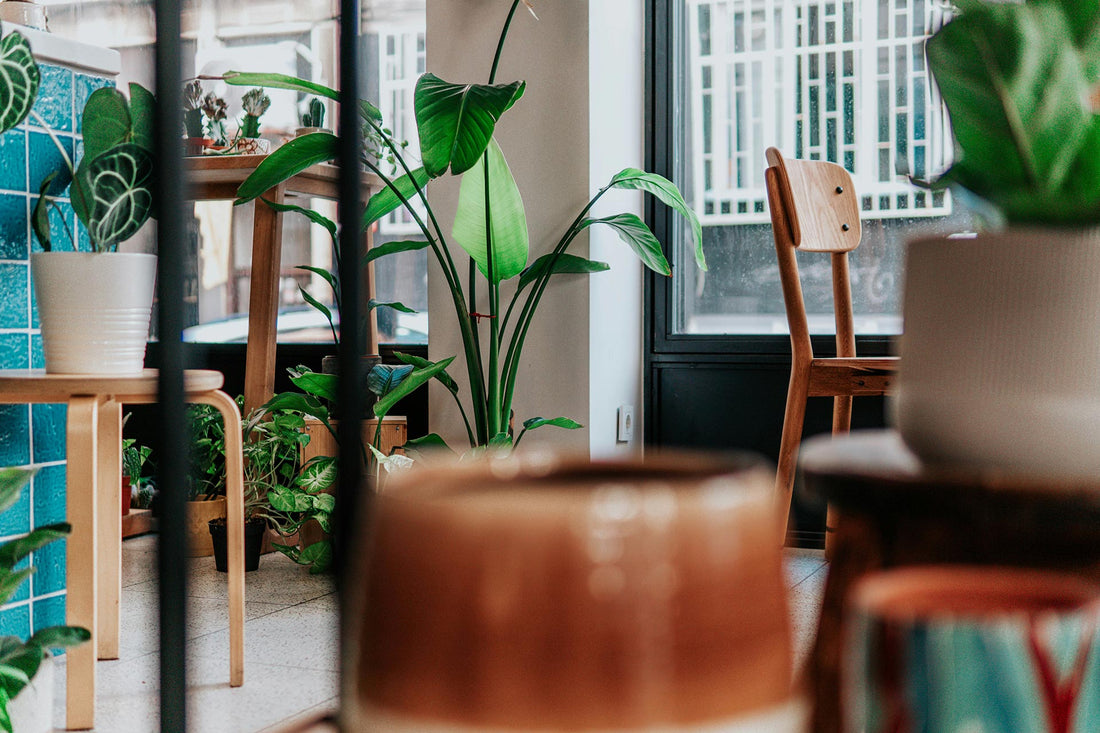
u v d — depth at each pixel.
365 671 0.35
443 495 0.34
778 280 3.22
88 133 1.80
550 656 0.31
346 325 0.60
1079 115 0.54
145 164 1.82
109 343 1.76
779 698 0.34
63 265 1.73
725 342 3.20
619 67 3.08
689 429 3.25
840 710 0.67
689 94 3.29
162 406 0.62
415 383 2.58
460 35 2.98
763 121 3.23
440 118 2.21
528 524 0.32
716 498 0.33
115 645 2.09
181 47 0.62
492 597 0.32
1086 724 0.38
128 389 1.69
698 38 3.26
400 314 3.43
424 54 3.40
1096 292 0.55
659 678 0.31
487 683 0.31
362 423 0.60
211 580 2.85
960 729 0.38
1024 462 0.56
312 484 2.93
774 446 3.17
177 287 0.62
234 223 3.70
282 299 3.61
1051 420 0.55
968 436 0.57
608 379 3.02
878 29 3.11
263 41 3.75
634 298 3.21
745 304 3.26
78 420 1.68
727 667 0.32
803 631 2.10
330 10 3.69
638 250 2.69
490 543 0.32
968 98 0.56
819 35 3.17
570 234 2.71
